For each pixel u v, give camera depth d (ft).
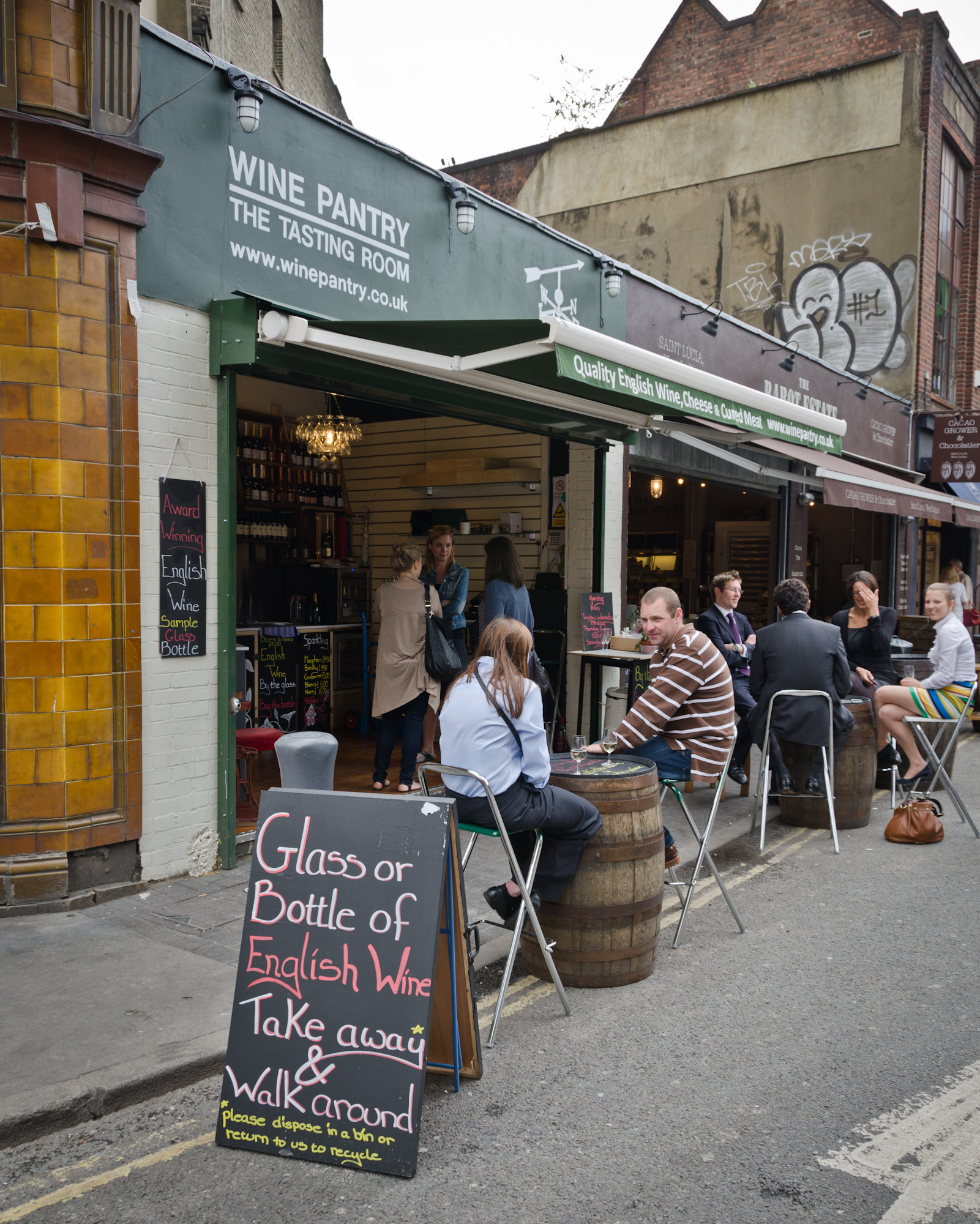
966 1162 8.96
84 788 14.67
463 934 10.23
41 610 14.20
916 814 20.26
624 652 26.32
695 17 54.08
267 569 30.32
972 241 53.78
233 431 16.69
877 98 46.47
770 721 19.88
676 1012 12.19
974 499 56.39
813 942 14.62
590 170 54.44
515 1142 9.28
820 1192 8.50
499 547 23.22
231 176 16.57
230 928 13.93
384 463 34.04
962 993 12.78
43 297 13.94
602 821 12.71
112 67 14.19
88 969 12.43
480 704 11.73
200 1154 9.07
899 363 47.55
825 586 53.42
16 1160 8.91
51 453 14.14
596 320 27.37
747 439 28.37
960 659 21.80
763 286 50.26
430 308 21.39
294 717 28.07
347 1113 8.92
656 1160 8.97
